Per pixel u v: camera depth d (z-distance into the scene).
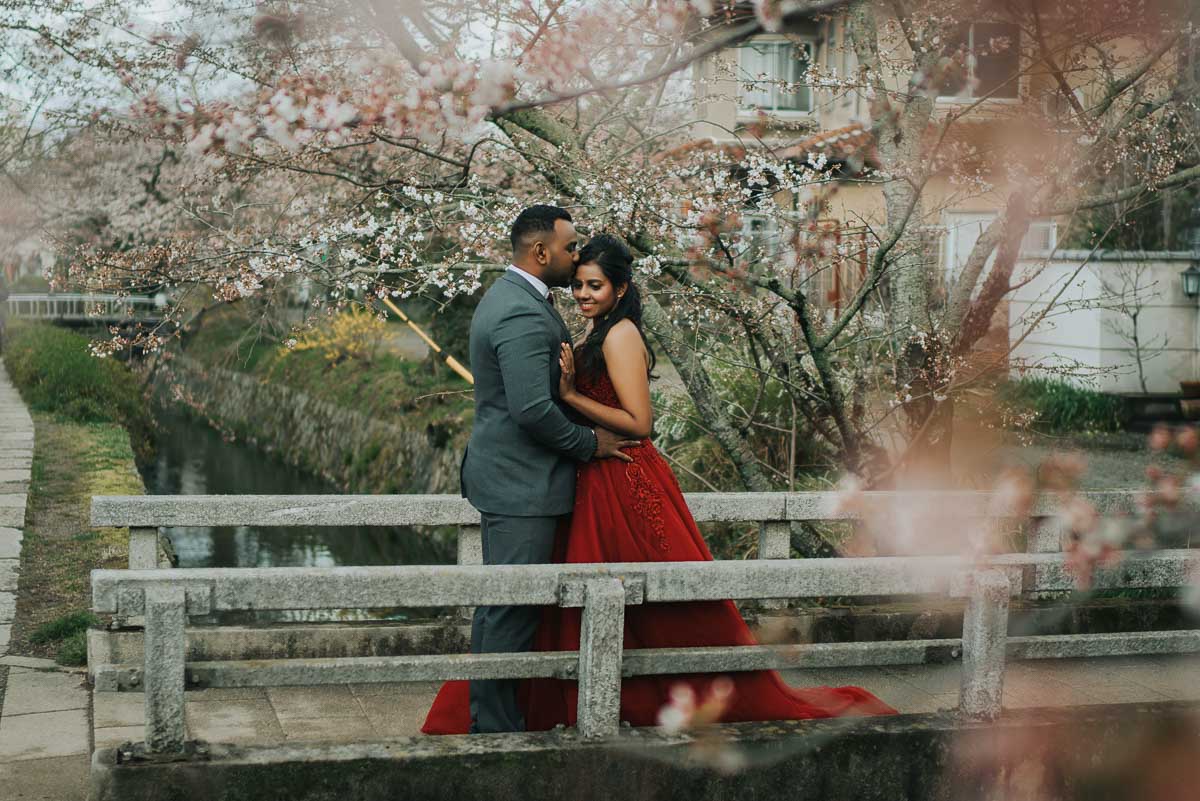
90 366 16.89
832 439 6.41
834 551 6.27
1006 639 3.52
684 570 3.25
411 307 19.31
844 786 3.34
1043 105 6.78
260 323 7.52
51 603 5.78
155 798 2.83
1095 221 12.62
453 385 17.00
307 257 6.24
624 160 6.43
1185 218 13.16
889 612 4.98
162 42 6.41
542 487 3.49
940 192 8.94
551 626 3.54
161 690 2.89
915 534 4.84
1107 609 5.16
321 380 21.33
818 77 6.39
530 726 3.49
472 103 4.82
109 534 7.58
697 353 6.54
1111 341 12.73
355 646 4.47
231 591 2.92
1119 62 7.00
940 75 5.68
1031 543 4.98
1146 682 4.55
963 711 3.53
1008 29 6.64
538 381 3.36
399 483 16.33
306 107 4.98
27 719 3.98
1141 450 10.88
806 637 4.86
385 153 7.33
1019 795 3.48
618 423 3.54
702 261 5.36
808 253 5.88
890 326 6.73
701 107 9.80
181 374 25.58
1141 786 3.60
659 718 3.41
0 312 26.23
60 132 11.01
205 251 7.08
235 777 2.88
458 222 6.36
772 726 3.35
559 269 3.52
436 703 3.70
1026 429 8.53
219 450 22.64
